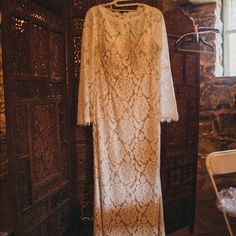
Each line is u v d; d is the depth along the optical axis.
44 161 1.70
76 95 1.97
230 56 3.00
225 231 2.35
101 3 1.96
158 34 1.76
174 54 2.11
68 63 1.92
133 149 1.80
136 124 1.79
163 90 1.80
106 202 1.79
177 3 2.86
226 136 2.78
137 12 1.77
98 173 1.79
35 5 1.61
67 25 1.91
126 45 1.76
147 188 1.82
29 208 1.54
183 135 2.27
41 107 1.67
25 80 1.51
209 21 2.85
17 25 1.47
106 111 1.78
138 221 1.83
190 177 2.37
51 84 1.77
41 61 1.67
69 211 1.98
